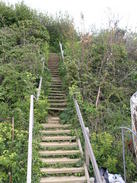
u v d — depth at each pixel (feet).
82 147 17.74
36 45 35.55
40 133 18.51
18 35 39.04
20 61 29.07
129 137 18.53
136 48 34.30
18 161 14.93
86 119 21.86
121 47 32.48
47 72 32.71
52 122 21.12
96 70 29.55
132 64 31.42
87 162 15.39
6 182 13.94
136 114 16.19
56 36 55.06
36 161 14.83
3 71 25.84
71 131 19.40
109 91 26.76
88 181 13.94
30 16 49.29
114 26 32.68
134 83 29.60
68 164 15.69
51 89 28.12
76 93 23.66
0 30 39.37
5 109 21.06
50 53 45.62
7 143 16.16
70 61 29.91
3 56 30.86
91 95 26.09
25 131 17.20
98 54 31.24
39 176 13.97
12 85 23.93
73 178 14.26
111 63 29.43
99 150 17.40
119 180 14.90
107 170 15.85
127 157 17.11
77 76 27.43
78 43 33.73
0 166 14.47
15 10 49.52
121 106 25.70
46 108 22.35
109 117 22.63
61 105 24.34
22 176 13.99
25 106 20.58
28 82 23.85
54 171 14.69
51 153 16.49
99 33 35.53
